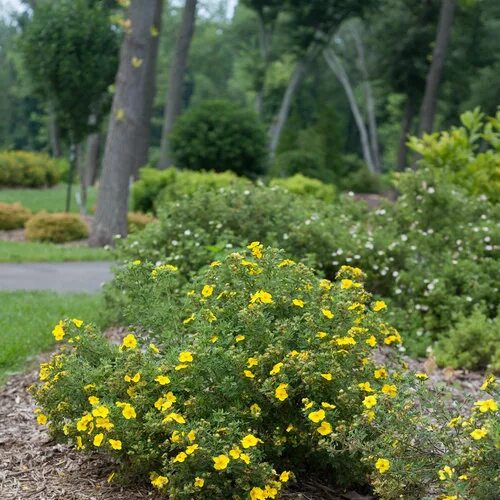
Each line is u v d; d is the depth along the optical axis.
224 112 23.55
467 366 6.65
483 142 40.22
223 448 3.34
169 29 54.78
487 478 3.06
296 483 3.88
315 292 4.08
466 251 8.41
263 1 40.19
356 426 3.41
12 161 30.00
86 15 20.83
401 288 8.12
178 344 4.22
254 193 8.98
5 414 4.96
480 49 41.56
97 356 4.07
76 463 4.09
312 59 40.41
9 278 11.62
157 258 8.14
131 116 16.64
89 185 38.41
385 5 38.78
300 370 3.57
